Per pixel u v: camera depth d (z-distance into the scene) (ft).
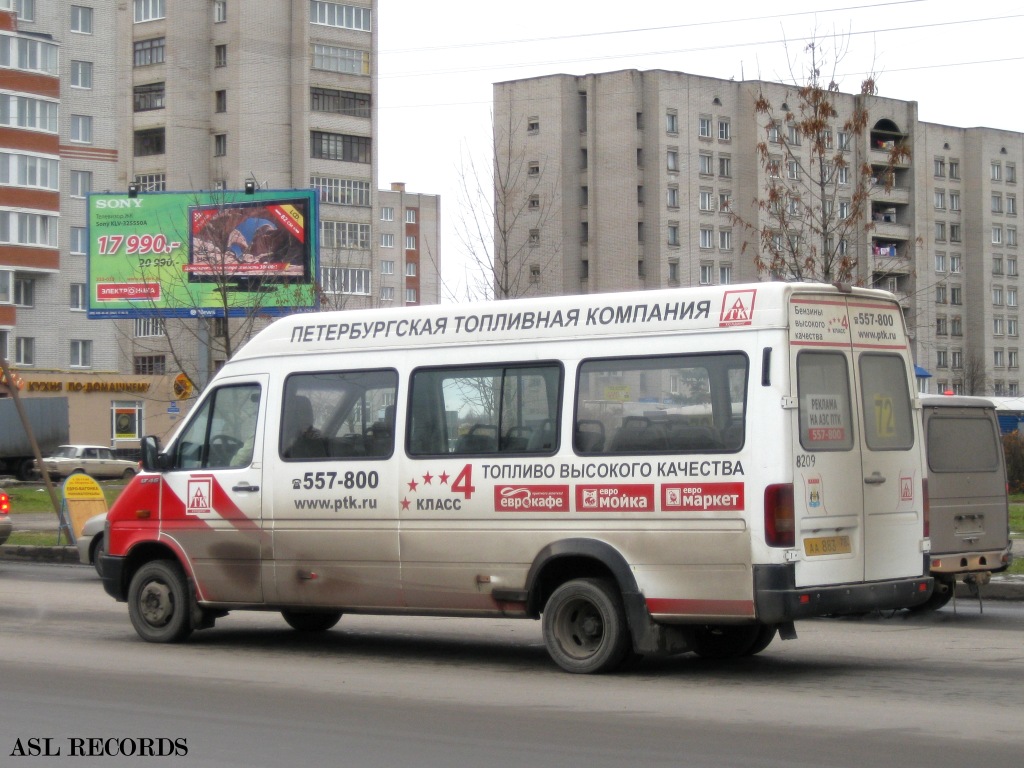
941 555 44.29
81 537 60.18
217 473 37.96
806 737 25.08
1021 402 175.32
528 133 277.03
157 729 26.48
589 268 272.72
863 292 32.37
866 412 32.07
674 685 31.24
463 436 33.91
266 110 245.04
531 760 23.44
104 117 217.36
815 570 30.19
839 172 87.86
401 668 34.65
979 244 298.15
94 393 205.05
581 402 32.30
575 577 33.01
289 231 124.57
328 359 36.47
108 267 130.00
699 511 30.45
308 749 24.53
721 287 31.01
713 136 274.36
